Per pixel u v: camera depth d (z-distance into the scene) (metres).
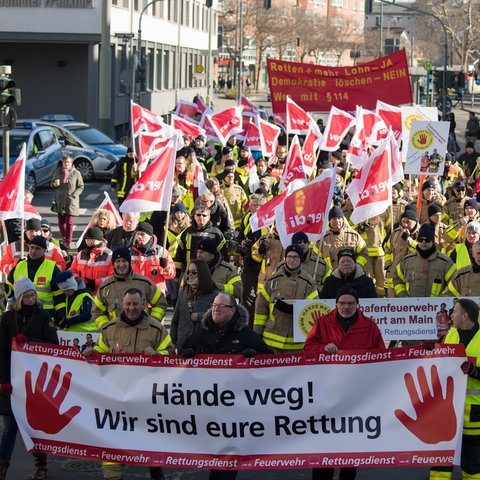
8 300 14.40
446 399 10.59
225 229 19.91
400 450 10.66
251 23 136.75
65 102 63.06
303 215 14.98
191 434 10.84
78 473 12.25
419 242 15.20
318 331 11.48
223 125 32.78
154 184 16.52
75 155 43.25
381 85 29.38
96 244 16.12
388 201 17.12
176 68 87.88
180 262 17.38
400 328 14.40
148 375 10.85
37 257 14.20
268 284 13.95
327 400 10.70
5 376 11.57
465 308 10.84
